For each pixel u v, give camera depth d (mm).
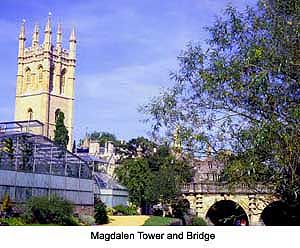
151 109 19328
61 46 177000
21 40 177125
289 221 19125
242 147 17453
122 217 76875
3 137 56969
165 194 76250
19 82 174750
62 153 63156
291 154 16062
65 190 62750
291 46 16609
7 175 55469
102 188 88250
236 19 18516
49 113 171625
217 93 18141
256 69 17250
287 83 16703
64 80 177375
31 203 52844
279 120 16484
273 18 17578
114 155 137375
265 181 17625
